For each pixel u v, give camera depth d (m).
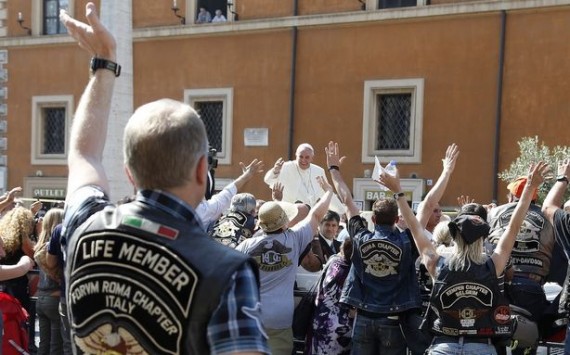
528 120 17.97
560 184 5.34
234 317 1.82
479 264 4.39
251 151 20.92
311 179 9.49
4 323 5.89
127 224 1.96
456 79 18.66
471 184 18.45
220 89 21.31
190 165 1.98
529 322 5.06
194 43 21.70
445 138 18.75
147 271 1.90
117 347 1.93
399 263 5.26
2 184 23.95
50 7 23.89
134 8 22.48
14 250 6.82
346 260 5.82
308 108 20.25
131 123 2.01
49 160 23.48
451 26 18.72
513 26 18.11
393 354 5.27
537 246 5.36
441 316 4.45
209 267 1.86
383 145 19.72
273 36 20.70
